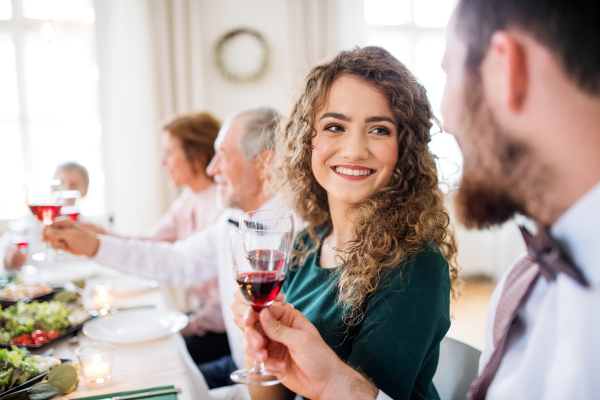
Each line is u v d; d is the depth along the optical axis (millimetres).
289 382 858
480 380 822
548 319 700
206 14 3932
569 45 625
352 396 779
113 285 1820
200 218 2383
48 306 1305
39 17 3785
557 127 653
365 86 975
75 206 1872
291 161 1175
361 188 1008
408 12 3777
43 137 3871
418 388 944
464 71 783
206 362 1967
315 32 3791
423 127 1001
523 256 745
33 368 936
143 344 1229
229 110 4016
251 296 771
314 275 1112
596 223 624
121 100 3670
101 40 3750
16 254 2039
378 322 884
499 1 706
